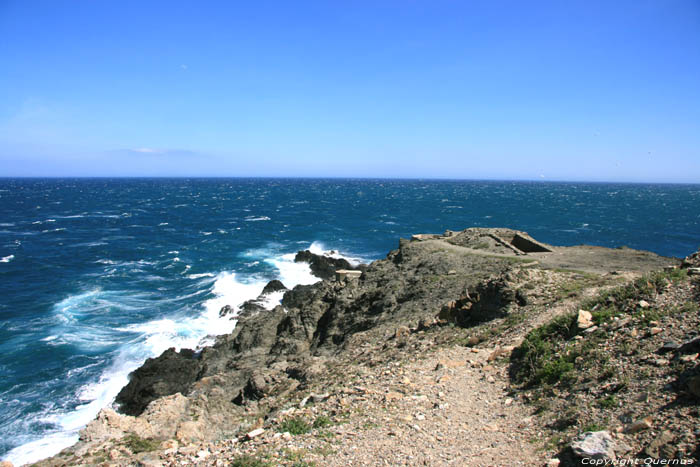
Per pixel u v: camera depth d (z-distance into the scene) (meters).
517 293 19.75
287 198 193.25
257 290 45.53
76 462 11.23
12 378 26.38
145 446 12.46
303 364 20.30
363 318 27.36
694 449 6.21
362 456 8.50
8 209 126.38
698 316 10.52
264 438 9.97
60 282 47.59
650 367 9.16
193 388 23.22
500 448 8.37
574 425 8.40
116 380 26.66
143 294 43.78
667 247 71.75
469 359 14.41
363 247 72.06
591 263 28.19
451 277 28.48
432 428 9.59
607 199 190.62
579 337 12.22
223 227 93.44
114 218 108.31
